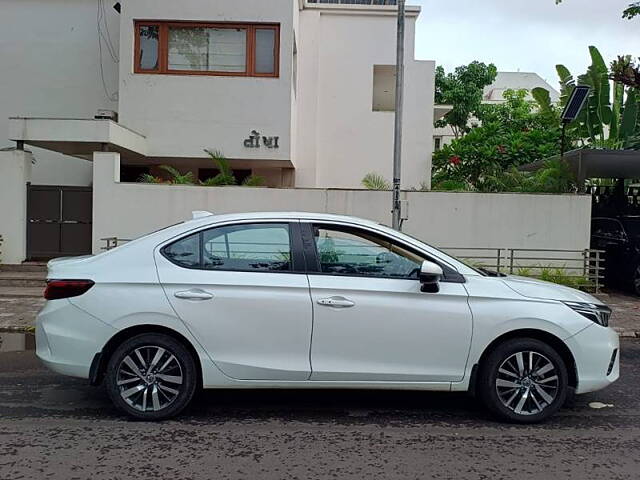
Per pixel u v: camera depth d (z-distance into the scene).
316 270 5.07
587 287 11.94
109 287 4.95
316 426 5.00
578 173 13.11
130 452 4.39
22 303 10.49
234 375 4.95
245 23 14.29
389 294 4.98
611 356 5.11
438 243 12.65
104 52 16.50
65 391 5.92
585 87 13.59
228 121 14.41
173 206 12.53
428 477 4.03
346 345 4.95
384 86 19.59
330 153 17.66
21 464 4.16
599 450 4.54
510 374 5.05
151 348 4.97
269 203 12.50
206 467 4.15
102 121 12.45
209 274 5.00
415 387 5.01
